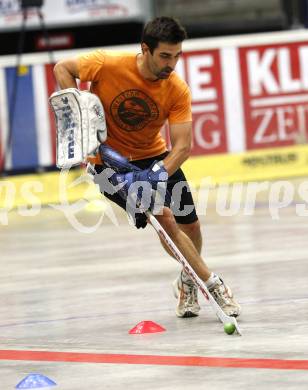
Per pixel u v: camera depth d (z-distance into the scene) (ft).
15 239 62.34
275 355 30.37
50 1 94.73
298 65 85.40
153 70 33.12
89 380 28.55
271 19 103.14
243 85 83.97
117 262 51.70
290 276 44.73
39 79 79.97
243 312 37.40
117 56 34.04
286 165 84.79
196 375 28.48
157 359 30.68
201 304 39.47
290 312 36.94
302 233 57.77
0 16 93.81
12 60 79.25
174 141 34.65
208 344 32.37
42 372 29.84
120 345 32.99
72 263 52.13
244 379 27.73
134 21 97.35
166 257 52.65
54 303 41.57
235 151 83.71
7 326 37.29
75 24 95.61
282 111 84.99
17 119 79.51
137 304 40.27
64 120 33.47
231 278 45.06
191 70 82.58
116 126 35.01
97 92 34.40
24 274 49.60
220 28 102.89
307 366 28.81
